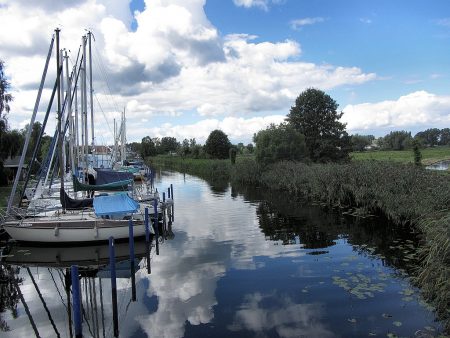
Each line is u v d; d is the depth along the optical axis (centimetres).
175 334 899
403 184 1978
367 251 1489
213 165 5881
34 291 1258
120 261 1568
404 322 895
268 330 891
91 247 1741
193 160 7325
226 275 1287
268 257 1474
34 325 1002
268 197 3262
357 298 1041
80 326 915
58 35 1930
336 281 1169
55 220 1753
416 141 2797
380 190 2064
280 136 4309
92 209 1934
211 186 4375
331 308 988
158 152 12294
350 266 1312
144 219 1827
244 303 1050
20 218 1850
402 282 1138
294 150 4266
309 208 2588
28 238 1728
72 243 1734
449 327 858
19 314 1076
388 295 1052
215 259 1484
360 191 2225
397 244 1564
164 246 1727
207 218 2395
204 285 1205
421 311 947
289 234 1858
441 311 932
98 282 1317
